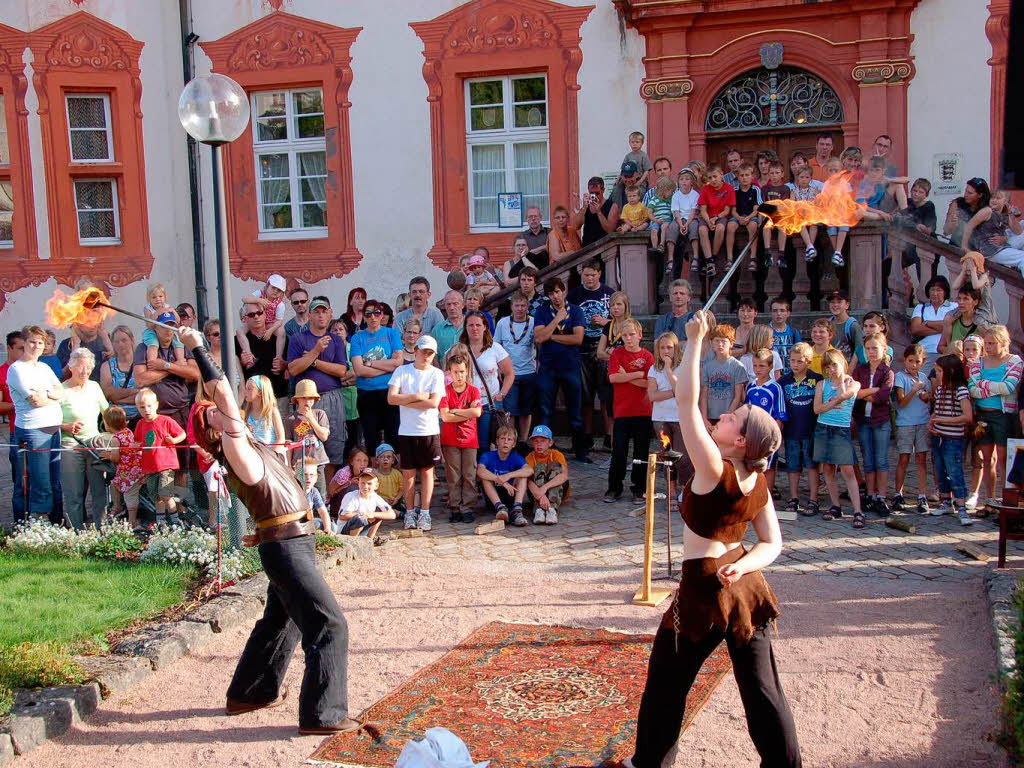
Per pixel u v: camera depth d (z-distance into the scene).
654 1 12.76
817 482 8.27
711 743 4.47
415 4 14.11
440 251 14.34
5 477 10.97
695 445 3.73
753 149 13.16
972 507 8.29
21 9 14.43
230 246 15.12
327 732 4.70
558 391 11.43
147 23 14.84
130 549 7.51
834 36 12.50
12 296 14.80
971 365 8.09
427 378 8.27
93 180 14.94
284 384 9.46
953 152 12.27
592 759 4.32
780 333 9.37
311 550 4.79
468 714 4.82
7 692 4.90
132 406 8.88
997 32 11.98
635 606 6.31
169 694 5.22
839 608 6.11
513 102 14.12
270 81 14.71
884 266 10.30
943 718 4.64
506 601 6.50
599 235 11.64
